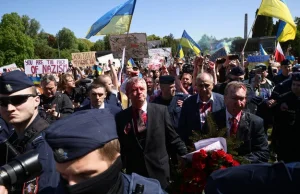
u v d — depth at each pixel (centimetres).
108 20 716
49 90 496
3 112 216
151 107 339
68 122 124
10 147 200
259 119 317
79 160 118
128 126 331
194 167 224
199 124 379
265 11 718
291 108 403
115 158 127
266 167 107
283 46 3850
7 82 210
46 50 7456
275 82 749
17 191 160
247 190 105
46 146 187
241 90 309
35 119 219
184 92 564
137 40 883
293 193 99
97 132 121
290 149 409
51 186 172
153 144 326
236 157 247
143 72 1210
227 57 754
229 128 315
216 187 112
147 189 142
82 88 662
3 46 6019
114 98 530
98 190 121
